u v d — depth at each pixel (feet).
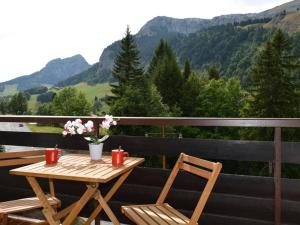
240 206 10.16
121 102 129.80
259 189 9.98
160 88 168.04
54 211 9.46
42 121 12.14
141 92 132.67
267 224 9.84
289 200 9.61
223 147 10.37
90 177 7.43
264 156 9.89
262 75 112.06
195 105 168.35
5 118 12.65
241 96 167.53
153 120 10.59
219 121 9.84
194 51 499.10
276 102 109.81
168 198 11.07
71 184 12.53
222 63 442.50
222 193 10.41
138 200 11.51
